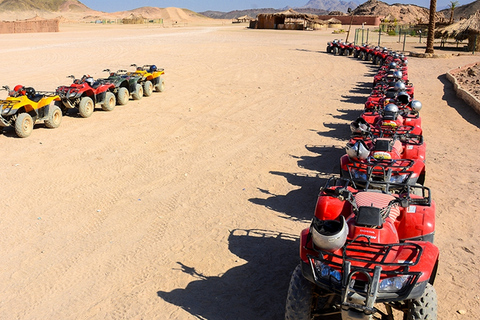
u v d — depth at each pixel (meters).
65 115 15.33
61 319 4.95
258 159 10.55
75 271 5.91
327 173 9.59
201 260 6.09
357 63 30.47
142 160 10.49
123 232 6.97
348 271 3.84
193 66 28.08
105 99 15.65
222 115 15.18
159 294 5.36
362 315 3.80
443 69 27.55
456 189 8.57
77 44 44.22
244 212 7.61
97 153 11.04
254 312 4.98
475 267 5.84
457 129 13.45
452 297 5.20
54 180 9.23
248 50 38.94
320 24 92.38
